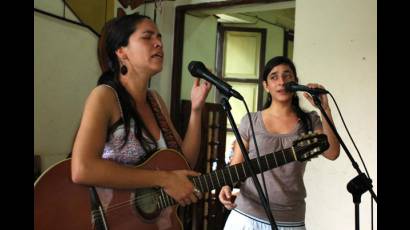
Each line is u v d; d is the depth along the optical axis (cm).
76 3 267
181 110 341
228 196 175
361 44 249
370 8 246
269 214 131
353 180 140
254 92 454
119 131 139
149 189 144
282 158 149
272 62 182
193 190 144
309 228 264
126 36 144
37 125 246
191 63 145
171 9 342
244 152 135
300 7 272
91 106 133
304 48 270
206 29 371
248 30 457
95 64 283
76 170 125
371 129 245
